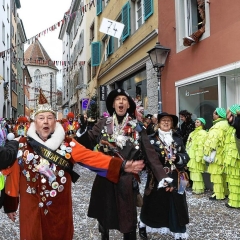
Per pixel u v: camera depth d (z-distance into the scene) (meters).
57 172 2.56
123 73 14.03
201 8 8.05
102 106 16.80
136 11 12.99
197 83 8.30
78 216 5.09
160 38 10.16
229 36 6.99
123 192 2.99
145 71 12.11
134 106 3.37
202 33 7.96
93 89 19.56
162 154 3.72
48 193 2.53
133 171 2.59
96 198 3.17
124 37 13.50
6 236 4.24
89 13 21.00
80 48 24.56
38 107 2.64
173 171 3.71
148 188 3.78
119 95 3.30
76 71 26.84
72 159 2.62
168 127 3.94
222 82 7.39
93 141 3.26
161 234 4.21
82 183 7.96
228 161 5.45
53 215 2.54
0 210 5.68
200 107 8.22
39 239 2.46
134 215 3.02
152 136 3.89
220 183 6.05
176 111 9.20
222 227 4.46
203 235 4.15
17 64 33.81
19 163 2.57
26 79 46.62
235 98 7.37
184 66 8.82
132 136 3.19
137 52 12.31
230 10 6.96
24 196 2.55
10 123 16.02
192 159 6.67
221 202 5.91
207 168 6.83
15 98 31.95
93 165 2.59
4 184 2.66
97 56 18.06
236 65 6.75
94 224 4.70
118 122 3.28
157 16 10.41
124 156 3.12
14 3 31.25
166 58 9.77
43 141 2.60
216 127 5.98
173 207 3.67
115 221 3.02
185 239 3.74
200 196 6.43
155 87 10.53
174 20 9.34
